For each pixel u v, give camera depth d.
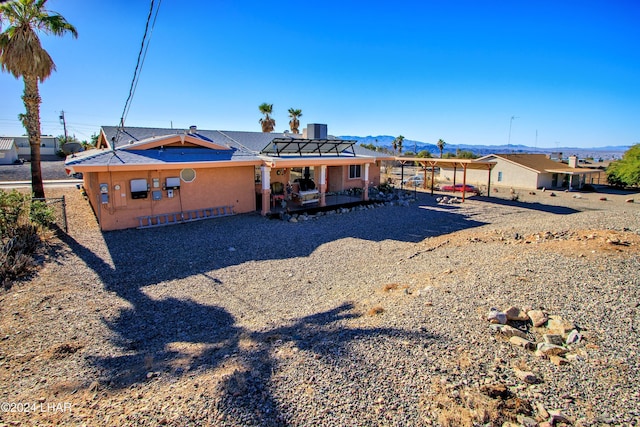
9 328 6.80
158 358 5.75
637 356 4.72
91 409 4.38
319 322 6.68
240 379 4.72
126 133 19.36
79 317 7.39
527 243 11.51
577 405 3.96
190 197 16.31
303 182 21.47
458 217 19.36
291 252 12.31
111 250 11.88
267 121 40.16
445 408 4.02
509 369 4.67
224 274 10.16
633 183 38.38
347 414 4.03
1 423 4.12
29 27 15.42
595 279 7.41
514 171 37.78
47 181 26.41
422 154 71.31
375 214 19.30
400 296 7.62
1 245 10.35
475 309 6.40
